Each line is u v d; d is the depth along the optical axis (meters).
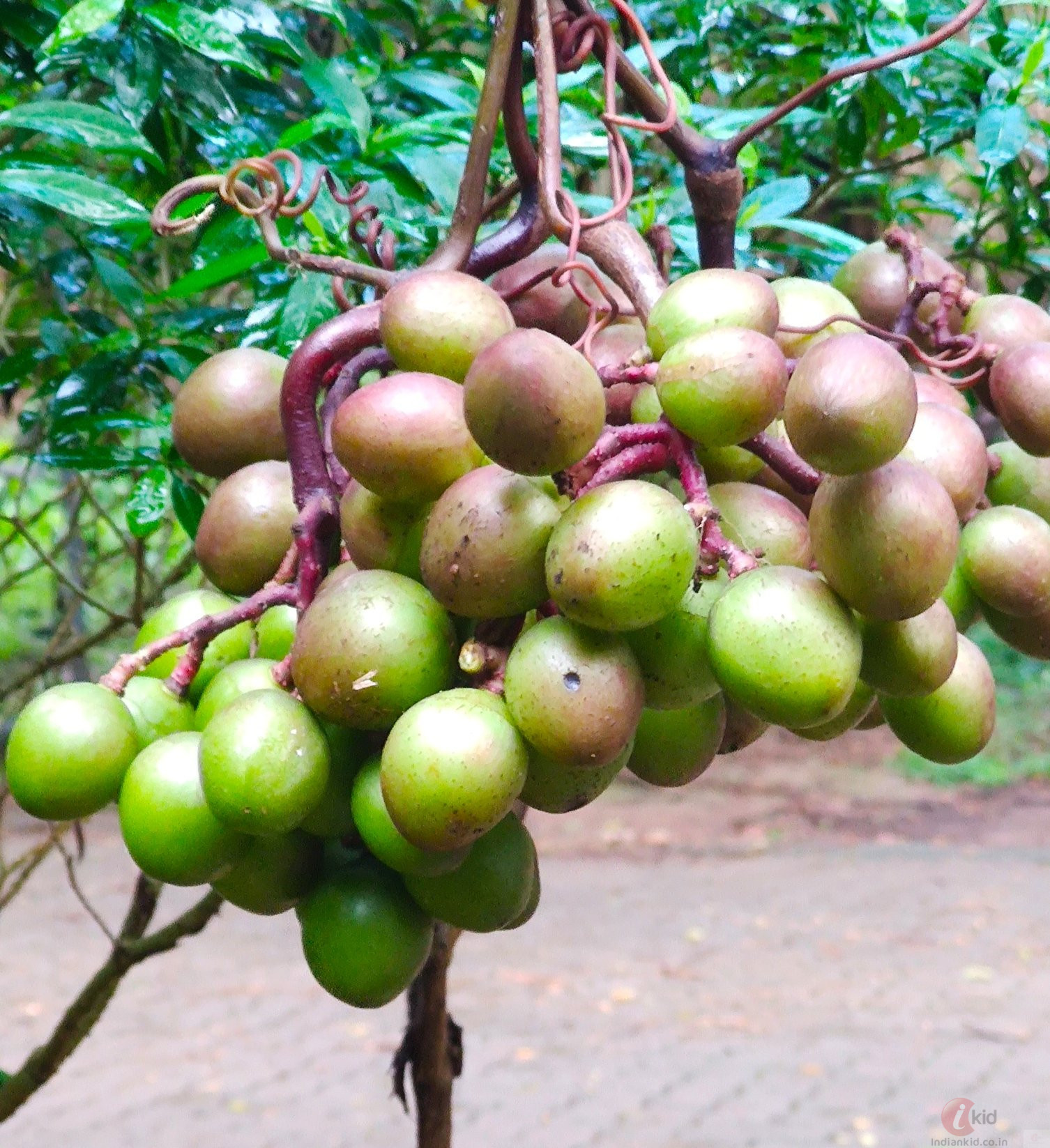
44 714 0.33
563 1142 1.68
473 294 0.34
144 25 0.48
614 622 0.30
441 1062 0.53
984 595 0.36
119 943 0.59
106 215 0.44
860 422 0.29
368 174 0.50
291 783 0.32
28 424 0.58
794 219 0.59
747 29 0.68
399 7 0.68
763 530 0.33
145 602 0.72
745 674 0.31
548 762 0.32
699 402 0.31
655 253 0.45
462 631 0.33
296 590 0.34
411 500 0.33
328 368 0.35
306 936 0.34
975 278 0.76
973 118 0.59
